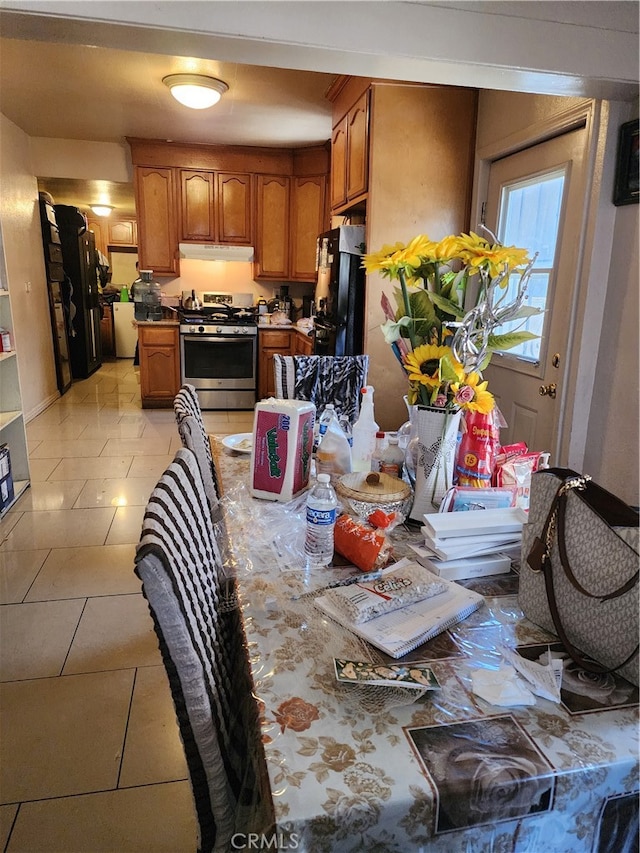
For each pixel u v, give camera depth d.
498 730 0.75
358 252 3.74
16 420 3.38
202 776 0.85
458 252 1.25
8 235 4.54
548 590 0.92
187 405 1.80
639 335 2.18
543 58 1.93
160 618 0.78
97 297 8.09
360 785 0.65
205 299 6.02
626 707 0.79
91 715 1.71
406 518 1.41
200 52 1.83
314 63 1.90
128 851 1.31
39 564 2.56
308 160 5.50
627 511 0.85
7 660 1.93
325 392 2.47
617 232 2.27
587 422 2.46
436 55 1.86
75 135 5.21
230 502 1.48
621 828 0.73
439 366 1.30
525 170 2.88
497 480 1.44
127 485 3.55
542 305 2.78
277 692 0.80
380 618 0.97
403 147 3.24
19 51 3.25
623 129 2.17
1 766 1.52
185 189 5.53
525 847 0.70
